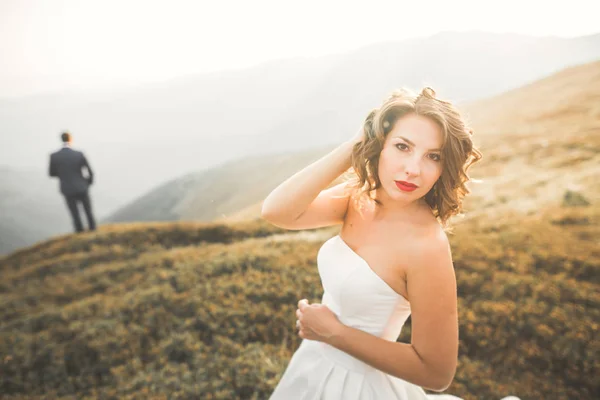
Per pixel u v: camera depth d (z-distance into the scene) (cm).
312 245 742
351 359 159
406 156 124
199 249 848
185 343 451
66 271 920
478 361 411
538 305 485
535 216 979
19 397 412
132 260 875
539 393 367
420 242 128
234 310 499
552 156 1867
